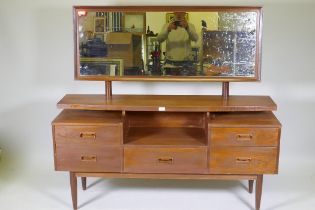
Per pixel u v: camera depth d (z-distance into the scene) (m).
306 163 3.18
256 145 2.44
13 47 3.07
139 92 3.11
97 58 2.64
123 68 2.65
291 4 2.97
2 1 3.00
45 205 2.64
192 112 2.74
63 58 3.09
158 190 2.85
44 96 3.15
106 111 2.65
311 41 3.02
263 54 3.05
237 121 2.46
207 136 2.45
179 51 2.63
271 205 2.65
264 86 3.10
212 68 2.64
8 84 3.13
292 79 3.08
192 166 2.49
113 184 2.93
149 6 2.60
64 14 3.02
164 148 2.47
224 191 2.84
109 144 2.47
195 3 2.97
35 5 3.01
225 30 2.60
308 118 3.15
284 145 3.21
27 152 3.24
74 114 2.59
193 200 2.71
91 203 2.67
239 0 2.97
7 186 2.88
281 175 3.04
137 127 2.77
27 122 3.19
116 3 2.99
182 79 2.65
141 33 2.62
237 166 2.47
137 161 2.49
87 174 2.53
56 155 2.49
